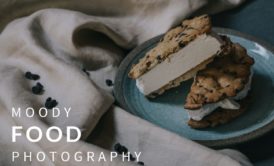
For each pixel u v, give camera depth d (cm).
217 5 66
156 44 60
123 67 58
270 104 53
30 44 60
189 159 47
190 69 54
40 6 67
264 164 48
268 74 57
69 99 53
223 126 51
